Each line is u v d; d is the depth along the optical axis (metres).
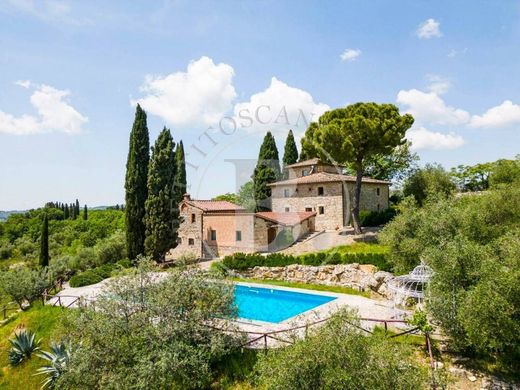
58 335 14.71
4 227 77.38
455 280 10.27
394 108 27.33
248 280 22.89
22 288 21.06
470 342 9.34
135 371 10.51
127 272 13.57
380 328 12.19
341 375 6.69
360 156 27.59
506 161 27.34
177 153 36.84
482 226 15.77
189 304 12.08
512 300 9.09
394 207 33.44
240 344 11.73
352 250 25.39
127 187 32.66
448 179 33.81
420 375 7.16
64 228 72.81
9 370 15.44
